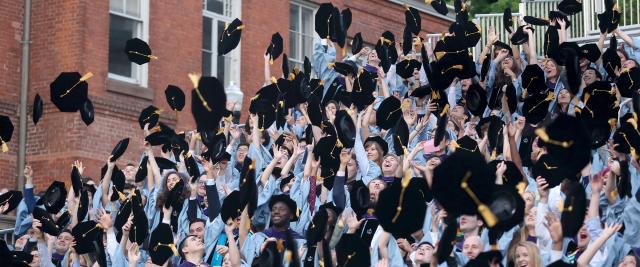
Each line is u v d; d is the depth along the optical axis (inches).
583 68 796.0
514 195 562.3
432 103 802.2
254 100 838.5
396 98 798.5
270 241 671.8
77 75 789.2
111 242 781.3
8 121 789.9
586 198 617.3
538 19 880.9
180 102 879.7
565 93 783.7
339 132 757.9
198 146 981.8
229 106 1002.7
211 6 1290.6
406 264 676.7
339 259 669.3
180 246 761.6
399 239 676.1
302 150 821.2
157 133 856.3
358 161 755.4
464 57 689.0
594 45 798.5
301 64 1347.2
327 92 892.6
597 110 704.4
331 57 914.7
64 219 829.8
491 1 930.7
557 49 803.4
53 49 1190.3
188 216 781.3
